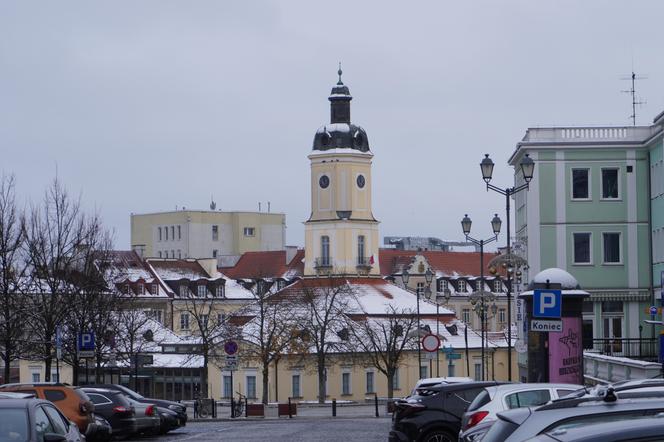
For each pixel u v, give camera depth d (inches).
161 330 5068.9
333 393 4859.7
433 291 7514.8
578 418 390.6
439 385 1235.9
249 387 4825.3
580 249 3319.4
